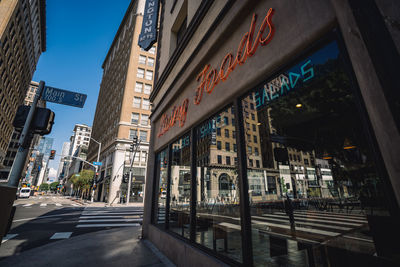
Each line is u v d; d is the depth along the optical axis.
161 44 9.40
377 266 1.98
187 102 5.58
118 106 39.38
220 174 3.84
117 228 9.66
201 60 4.71
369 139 1.60
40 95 3.94
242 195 3.02
